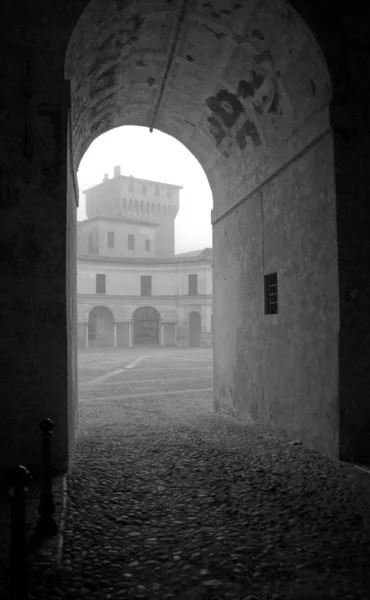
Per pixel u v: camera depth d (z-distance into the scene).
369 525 4.54
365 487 5.67
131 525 4.56
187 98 10.27
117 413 11.62
